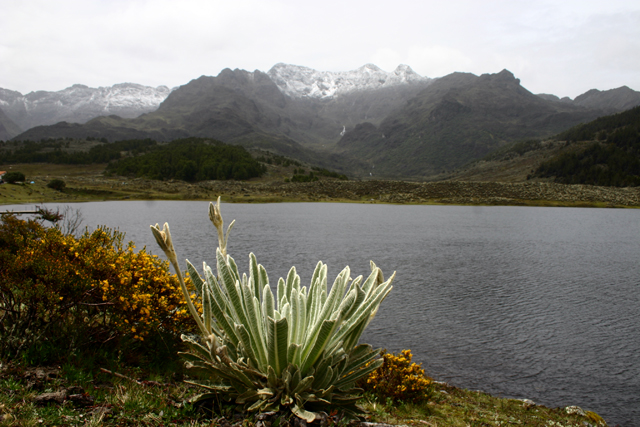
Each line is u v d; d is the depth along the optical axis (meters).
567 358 13.96
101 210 102.50
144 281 5.36
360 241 50.56
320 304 4.03
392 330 16.50
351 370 3.94
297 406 3.26
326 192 194.12
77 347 4.80
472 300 22.27
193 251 36.41
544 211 129.12
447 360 13.52
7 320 5.00
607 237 61.62
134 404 3.66
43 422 3.09
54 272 4.62
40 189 157.25
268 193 194.88
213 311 3.52
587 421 8.23
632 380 12.26
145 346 5.84
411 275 29.47
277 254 37.38
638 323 18.47
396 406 7.07
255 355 3.69
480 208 143.12
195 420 3.44
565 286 26.91
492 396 9.88
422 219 93.00
